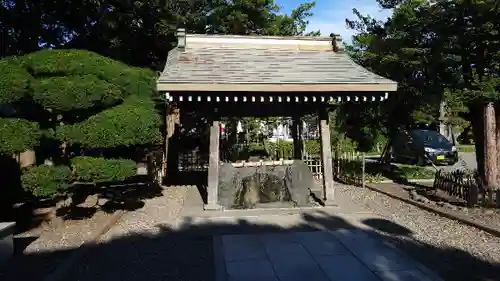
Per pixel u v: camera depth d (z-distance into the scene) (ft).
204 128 55.72
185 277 15.44
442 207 26.00
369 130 51.01
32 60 20.57
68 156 23.77
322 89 25.22
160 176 43.14
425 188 33.58
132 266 16.71
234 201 29.86
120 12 40.78
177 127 52.06
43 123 21.86
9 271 16.20
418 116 45.57
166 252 18.61
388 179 41.06
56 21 39.70
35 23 38.52
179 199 32.65
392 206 28.04
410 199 29.22
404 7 32.60
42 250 18.94
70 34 43.19
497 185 26.27
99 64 22.36
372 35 37.93
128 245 19.79
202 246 19.54
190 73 26.13
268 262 16.97
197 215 26.27
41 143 21.86
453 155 56.13
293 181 30.27
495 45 26.02
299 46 33.88
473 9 25.73
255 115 29.94
